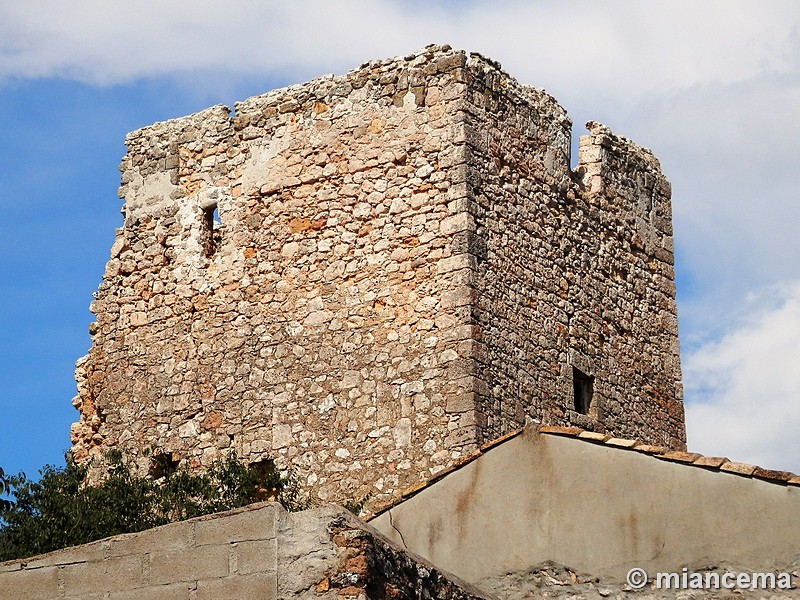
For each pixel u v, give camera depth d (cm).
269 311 3162
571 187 3256
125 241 3331
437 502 2036
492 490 2014
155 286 3284
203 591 1678
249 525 1683
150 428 3231
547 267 3162
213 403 3178
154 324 3272
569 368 3155
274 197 3200
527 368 3070
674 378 3400
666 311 3419
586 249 3262
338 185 3147
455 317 2997
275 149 3219
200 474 3072
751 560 1869
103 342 3316
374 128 3136
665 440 3350
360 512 2844
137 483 2870
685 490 1917
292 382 3112
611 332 3281
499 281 3059
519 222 3127
